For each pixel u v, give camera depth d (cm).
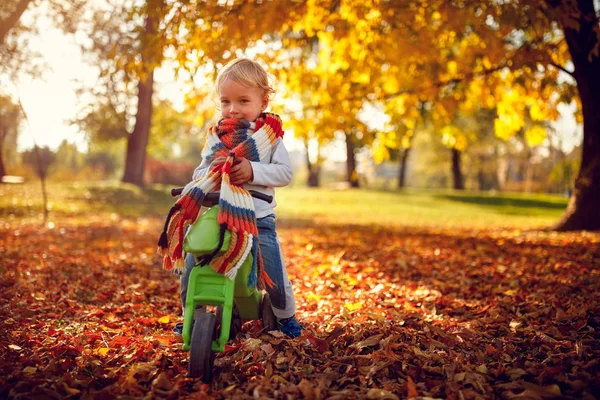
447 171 5734
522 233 1077
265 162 304
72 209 1542
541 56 822
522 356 319
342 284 541
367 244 897
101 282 562
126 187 1959
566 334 358
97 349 325
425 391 267
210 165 294
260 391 259
